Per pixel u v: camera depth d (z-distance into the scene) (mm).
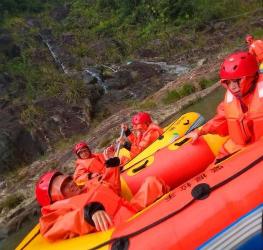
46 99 25203
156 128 10992
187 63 29188
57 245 5605
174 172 8539
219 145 8453
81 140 20141
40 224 5922
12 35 34562
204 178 5391
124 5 37781
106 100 25953
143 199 6254
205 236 4867
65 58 32344
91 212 5496
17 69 30031
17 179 17812
